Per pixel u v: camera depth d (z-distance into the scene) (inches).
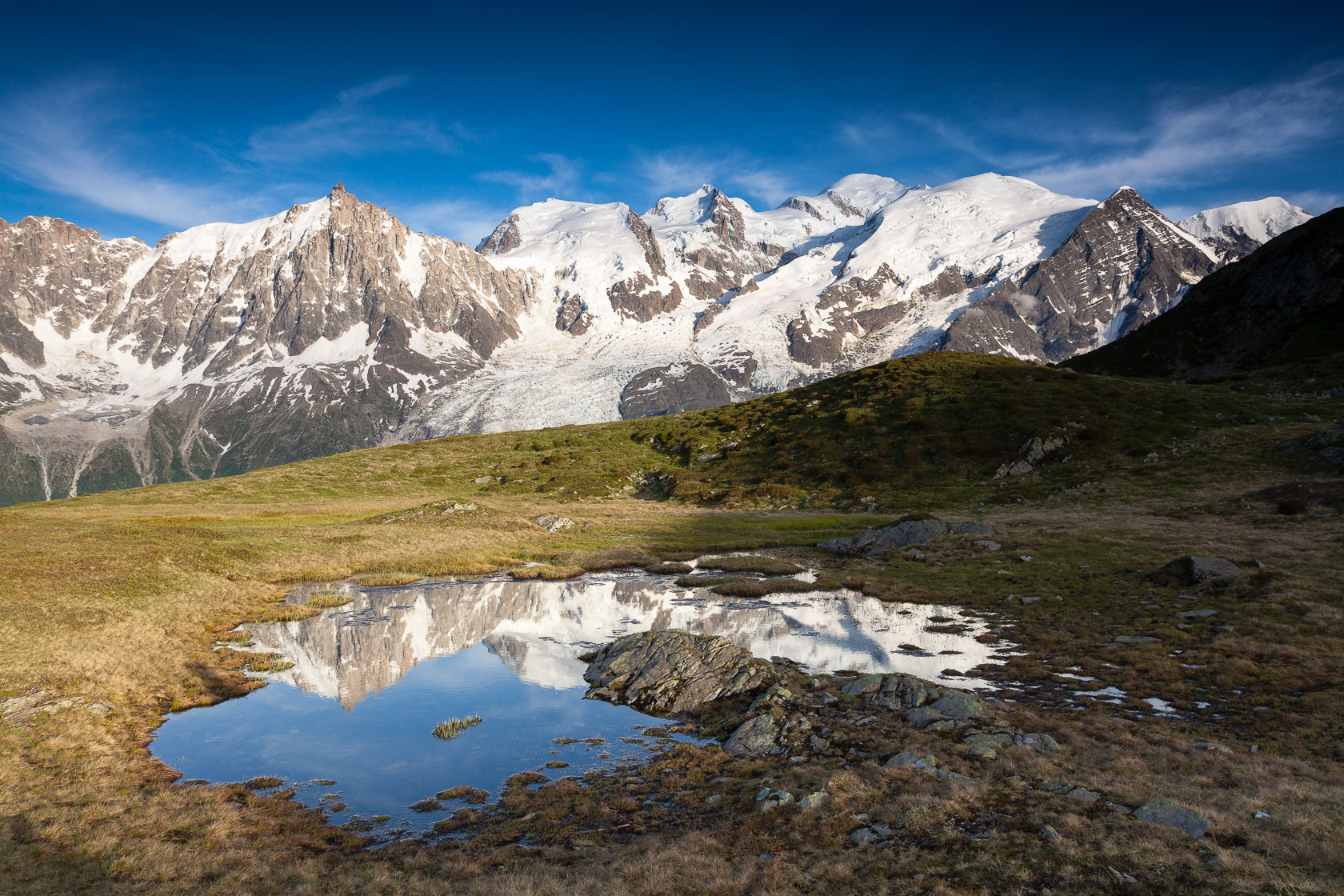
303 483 4382.4
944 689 1001.5
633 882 570.6
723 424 4734.3
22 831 671.1
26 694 1018.1
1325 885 449.4
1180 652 1155.9
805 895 526.9
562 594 1939.0
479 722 1046.4
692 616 1643.7
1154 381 4084.6
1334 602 1263.5
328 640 1492.4
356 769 891.4
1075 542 2001.7
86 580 1664.6
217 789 824.9
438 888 573.6
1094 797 648.4
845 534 2706.7
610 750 940.0
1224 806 604.4
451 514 3265.3
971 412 3789.4
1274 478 2536.9
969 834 595.5
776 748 901.2
